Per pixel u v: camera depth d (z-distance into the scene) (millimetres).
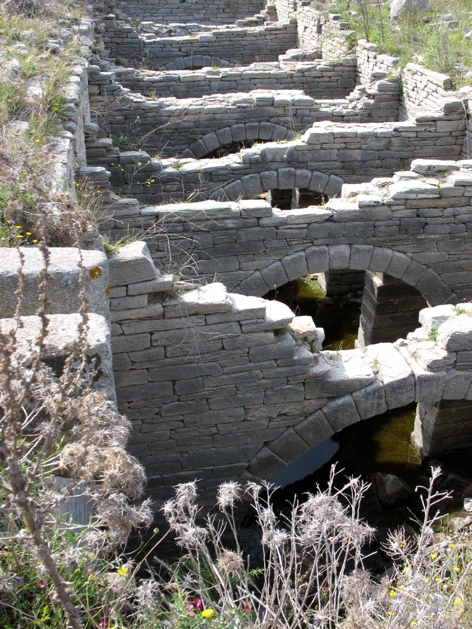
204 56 21469
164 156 15531
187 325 6570
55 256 4371
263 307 6578
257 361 6891
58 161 7031
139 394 6930
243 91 17359
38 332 3678
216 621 3416
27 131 7742
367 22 17453
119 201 9633
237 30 21516
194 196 12727
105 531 3451
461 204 10164
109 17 20344
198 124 15242
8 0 14734
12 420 2736
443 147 13188
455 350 6977
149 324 6512
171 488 7664
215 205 9773
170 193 12758
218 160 12867
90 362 3652
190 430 7281
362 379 7059
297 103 15188
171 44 21078
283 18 23062
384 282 11336
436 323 7246
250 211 9742
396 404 7195
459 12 17344
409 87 14914
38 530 2820
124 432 3355
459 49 14742
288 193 17438
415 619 3836
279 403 7203
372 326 11828
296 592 3816
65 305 4277
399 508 8453
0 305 4176
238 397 7109
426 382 7098
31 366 3035
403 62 15375
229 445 7449
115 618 3139
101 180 9727
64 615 3098
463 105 12727
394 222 10148
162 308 6430
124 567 3391
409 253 10445
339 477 9281
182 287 6629
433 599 3877
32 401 3273
